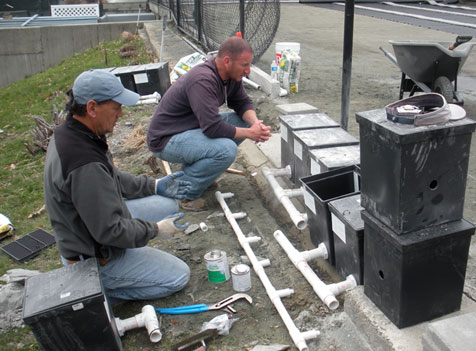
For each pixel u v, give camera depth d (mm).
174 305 2883
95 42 17844
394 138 1961
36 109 9156
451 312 2344
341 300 2824
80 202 2346
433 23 13336
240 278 2891
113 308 2891
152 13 21500
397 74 8109
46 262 3648
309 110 4703
